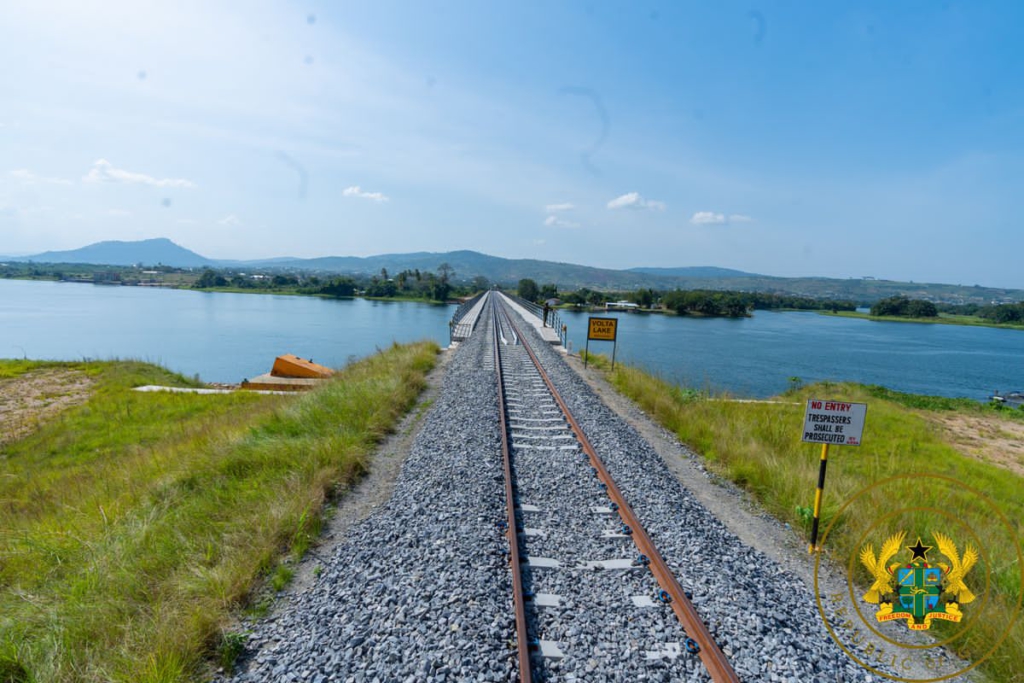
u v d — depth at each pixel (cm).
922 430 1518
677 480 780
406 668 375
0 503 854
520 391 1352
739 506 720
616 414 1168
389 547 543
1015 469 1247
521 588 458
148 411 1535
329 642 408
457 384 1410
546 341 2578
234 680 375
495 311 5128
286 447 814
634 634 420
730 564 525
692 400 1353
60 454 1216
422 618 429
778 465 809
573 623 430
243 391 1791
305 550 557
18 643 412
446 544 538
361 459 806
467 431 942
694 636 418
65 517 696
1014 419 1908
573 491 691
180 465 800
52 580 522
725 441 941
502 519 601
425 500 652
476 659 383
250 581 486
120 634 426
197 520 611
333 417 984
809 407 580
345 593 469
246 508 633
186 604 446
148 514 641
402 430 1012
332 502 679
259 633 429
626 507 619
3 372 2067
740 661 393
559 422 1049
